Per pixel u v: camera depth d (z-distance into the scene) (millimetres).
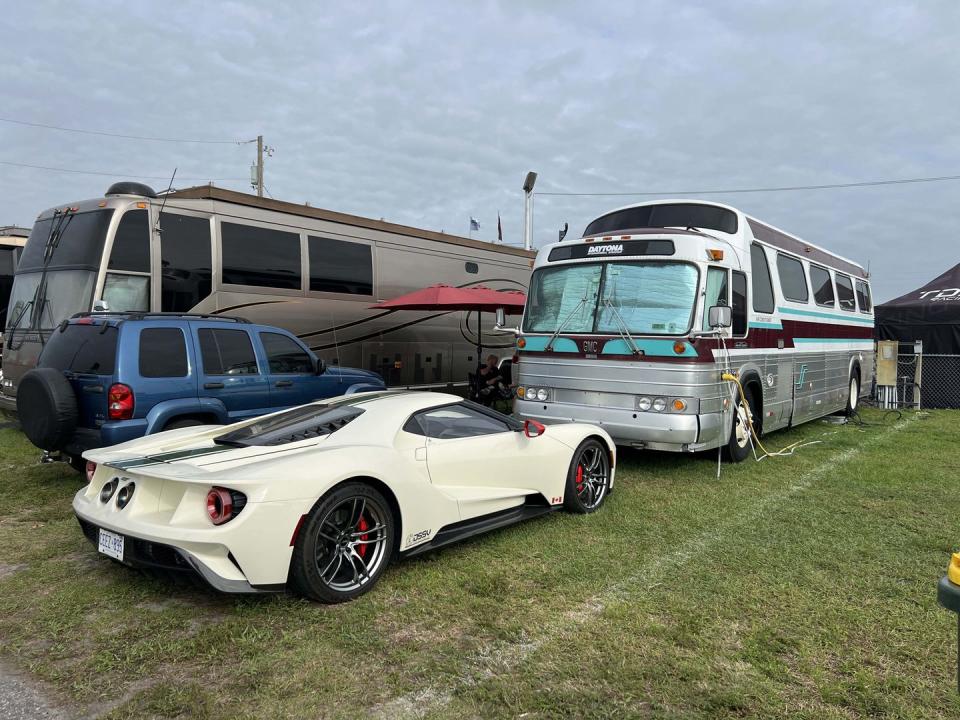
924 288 17797
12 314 9148
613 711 2902
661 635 3611
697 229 8227
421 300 10266
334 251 10883
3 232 16688
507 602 4047
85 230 8422
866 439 10273
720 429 7492
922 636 3600
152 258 8570
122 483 4059
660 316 7375
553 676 3197
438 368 12883
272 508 3684
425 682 3150
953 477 7461
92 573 4496
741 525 5613
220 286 9266
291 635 3594
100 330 6383
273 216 10047
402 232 12133
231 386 6992
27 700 3020
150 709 2936
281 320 10039
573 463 5820
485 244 14023
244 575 3641
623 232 7902
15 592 4195
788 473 7680
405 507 4332
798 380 9883
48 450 6309
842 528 5527
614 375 7516
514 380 8664
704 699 2988
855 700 2980
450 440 4895
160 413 6262
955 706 2941
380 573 4211
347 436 4465
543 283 8375
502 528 5508
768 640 3545
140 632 3648
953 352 16281
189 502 3746
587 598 4105
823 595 4141
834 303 11648
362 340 11328
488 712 2910
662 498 6504
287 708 2936
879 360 14898
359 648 3467
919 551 4973
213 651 3420
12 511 5953
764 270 8883
